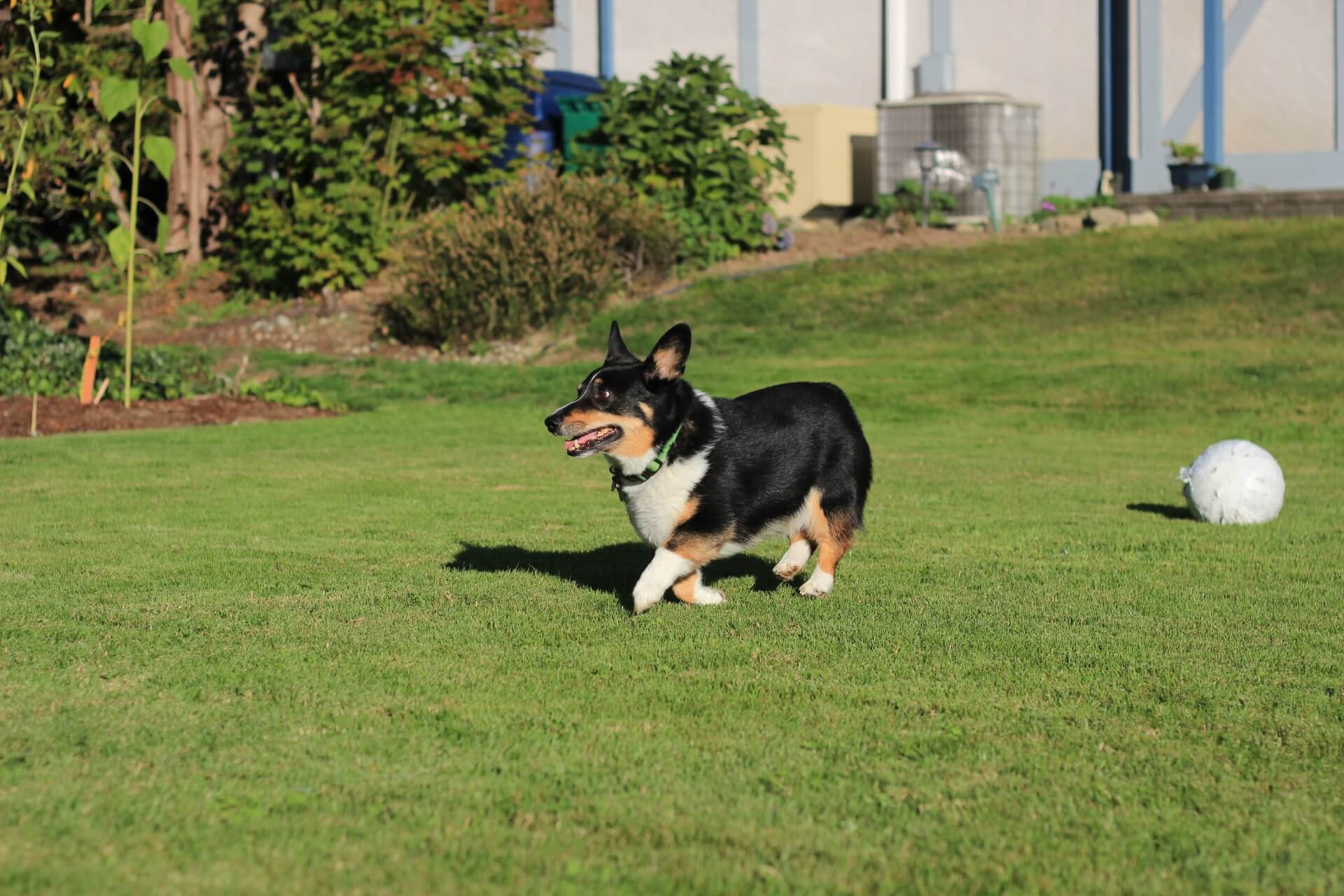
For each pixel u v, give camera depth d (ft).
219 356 72.79
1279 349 65.41
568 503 35.50
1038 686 18.62
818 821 13.85
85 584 24.61
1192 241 85.25
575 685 18.45
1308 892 12.54
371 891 12.26
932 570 27.09
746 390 61.57
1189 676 19.22
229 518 32.35
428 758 15.46
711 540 23.04
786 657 19.98
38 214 81.56
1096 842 13.50
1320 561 28.32
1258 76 96.84
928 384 63.31
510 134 92.07
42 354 56.85
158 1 82.12
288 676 18.66
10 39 53.52
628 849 13.12
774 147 98.89
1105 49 100.22
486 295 74.59
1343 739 16.57
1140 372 63.10
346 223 78.13
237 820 13.66
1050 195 102.58
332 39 79.36
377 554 28.14
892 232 94.99
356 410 60.03
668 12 109.91
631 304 81.92
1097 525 33.01
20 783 14.62
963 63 104.37
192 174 86.28
